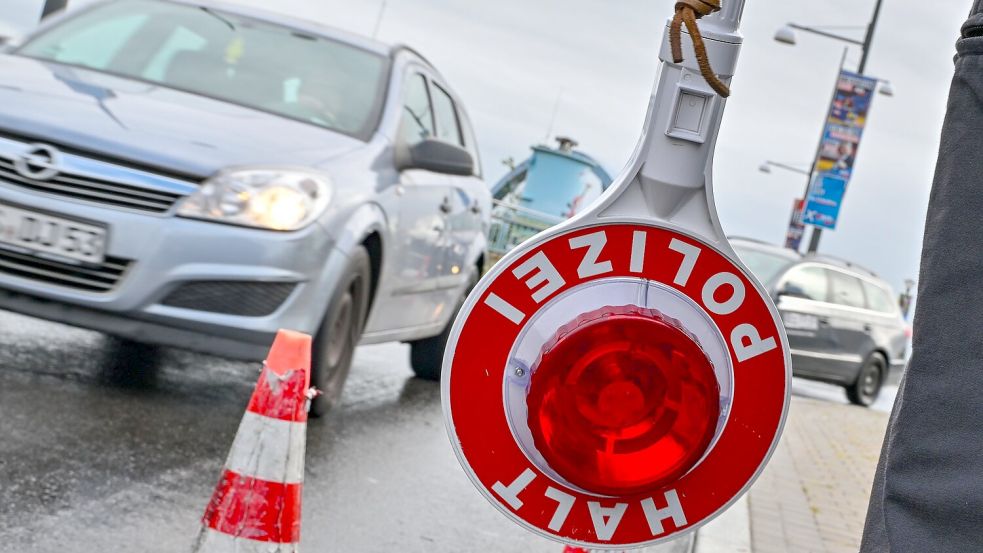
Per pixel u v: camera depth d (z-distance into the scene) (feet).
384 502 15.72
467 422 5.59
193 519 13.14
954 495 5.23
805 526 18.58
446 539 14.52
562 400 5.28
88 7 23.21
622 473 5.29
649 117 5.71
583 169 78.89
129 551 11.75
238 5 23.47
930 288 5.47
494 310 5.58
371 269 20.38
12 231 17.07
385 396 23.68
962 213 5.42
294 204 17.70
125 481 13.92
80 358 20.07
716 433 5.67
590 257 5.61
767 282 54.85
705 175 5.69
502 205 60.54
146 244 16.99
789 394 5.67
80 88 18.92
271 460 8.11
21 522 11.90
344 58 22.53
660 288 5.63
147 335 17.21
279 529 8.09
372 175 19.81
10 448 14.20
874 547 5.82
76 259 17.01
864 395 56.90
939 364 5.38
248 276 17.28
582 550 6.11
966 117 5.48
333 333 18.79
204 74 21.03
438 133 24.70
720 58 5.67
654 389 5.28
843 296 55.93
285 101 20.85
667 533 5.72
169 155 17.42
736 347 5.65
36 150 17.21
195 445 16.16
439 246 23.38
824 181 88.79
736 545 15.99
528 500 5.64
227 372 21.99
